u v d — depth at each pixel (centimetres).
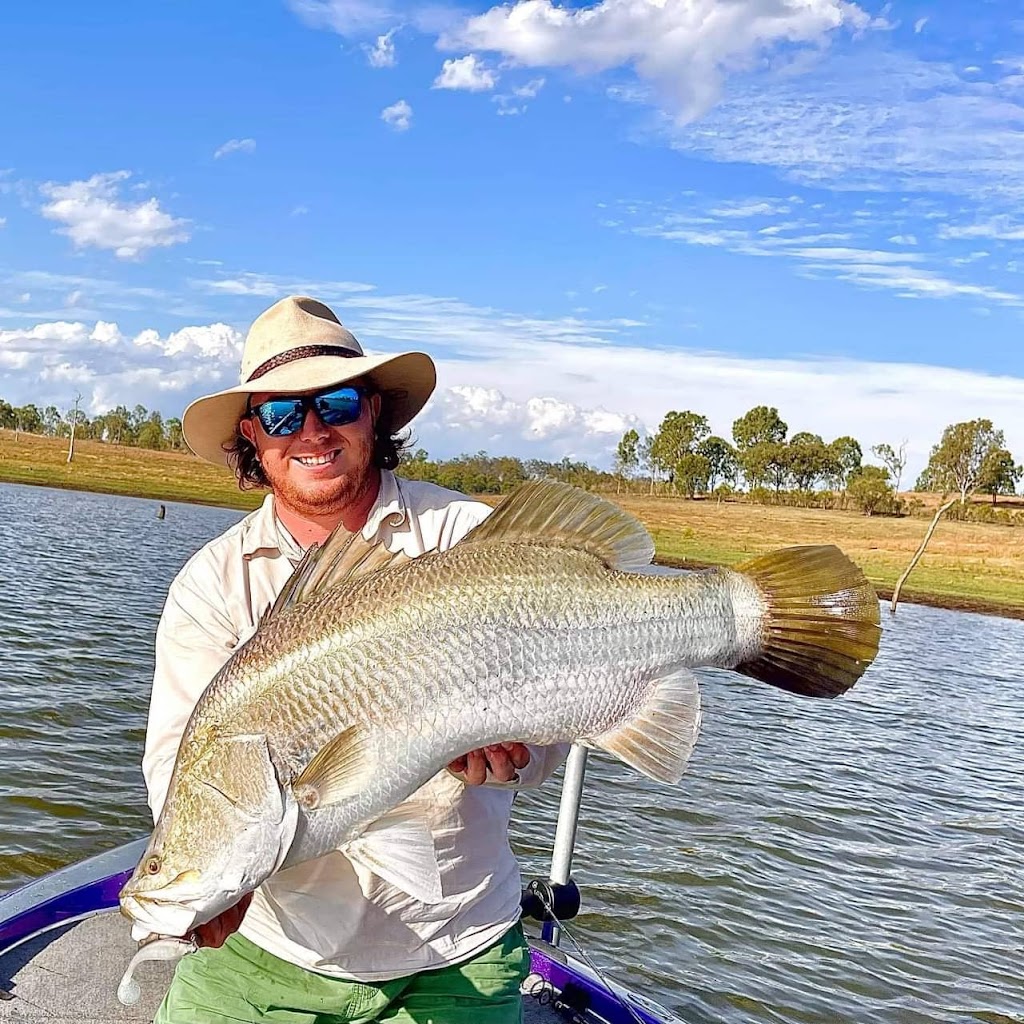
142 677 643
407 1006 151
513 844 432
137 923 122
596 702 131
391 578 130
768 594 136
